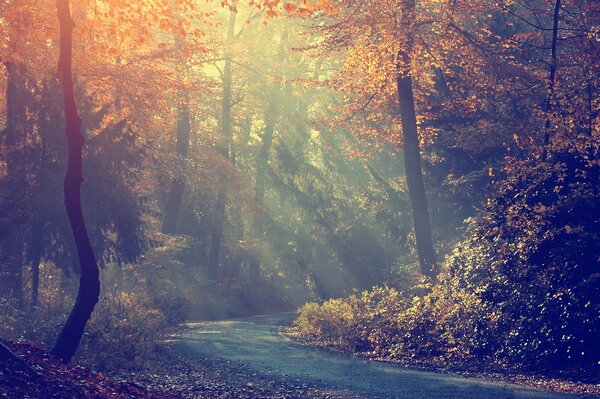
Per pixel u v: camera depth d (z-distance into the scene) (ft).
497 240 65.36
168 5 61.67
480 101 97.30
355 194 153.07
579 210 58.44
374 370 56.34
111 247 80.84
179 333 85.61
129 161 79.25
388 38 82.38
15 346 41.45
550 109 68.39
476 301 64.03
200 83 118.73
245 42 142.10
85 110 78.07
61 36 44.75
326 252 154.51
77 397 34.04
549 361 55.21
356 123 101.40
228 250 178.81
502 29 110.01
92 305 45.19
